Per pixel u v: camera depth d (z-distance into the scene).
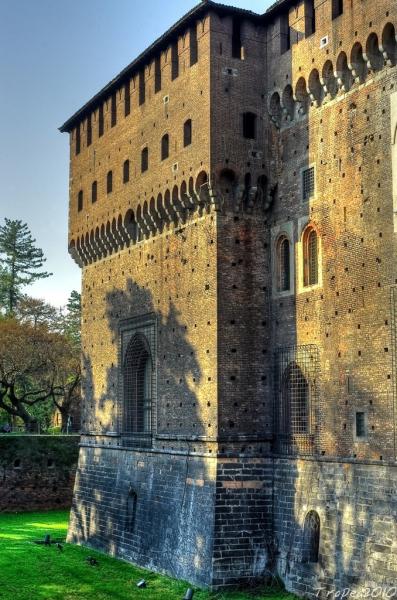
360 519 30.75
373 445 30.61
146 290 43.50
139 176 43.91
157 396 41.12
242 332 36.84
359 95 32.75
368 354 31.28
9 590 35.81
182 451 38.25
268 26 38.69
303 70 35.75
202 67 37.97
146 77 43.94
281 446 35.84
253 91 38.09
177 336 39.75
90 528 47.06
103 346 48.72
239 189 37.22
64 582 37.25
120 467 44.66
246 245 37.44
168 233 41.50
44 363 81.94
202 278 37.88
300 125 36.41
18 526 55.06
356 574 30.48
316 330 34.41
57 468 64.62
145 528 40.59
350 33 32.75
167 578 37.06
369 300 31.44
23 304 96.25
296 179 36.41
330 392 33.19
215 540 34.50
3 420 97.00
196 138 38.09
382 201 31.11
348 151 33.16
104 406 47.94
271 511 35.81
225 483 35.28
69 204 53.97
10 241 113.38
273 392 36.75
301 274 35.62
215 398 35.97
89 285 51.38
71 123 53.84
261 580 34.69
